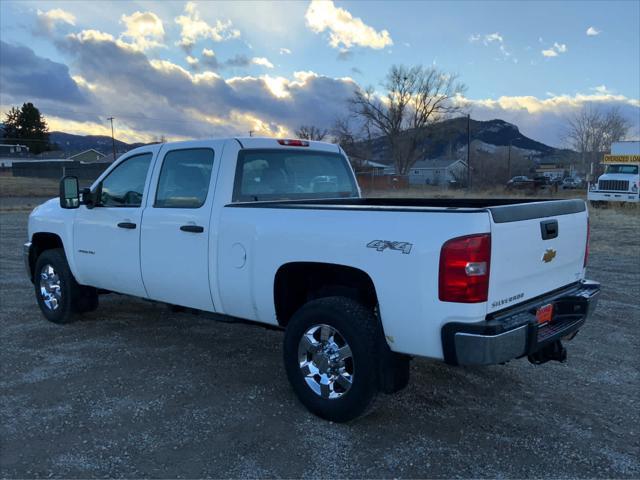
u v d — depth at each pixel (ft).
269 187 16.17
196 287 15.28
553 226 12.37
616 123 223.92
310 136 220.02
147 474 10.53
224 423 12.61
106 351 17.60
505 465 10.90
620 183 89.25
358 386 11.96
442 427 12.50
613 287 26.99
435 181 234.99
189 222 15.20
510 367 16.30
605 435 12.16
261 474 10.55
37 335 19.29
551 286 12.80
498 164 264.93
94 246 18.49
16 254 38.42
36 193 126.52
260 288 13.65
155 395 14.15
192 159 15.75
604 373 15.85
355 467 10.80
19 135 371.97
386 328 11.45
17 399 13.87
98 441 11.78
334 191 18.56
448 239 10.48
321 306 12.48
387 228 11.32
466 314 10.43
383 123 218.79
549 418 12.98
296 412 13.20
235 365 16.38
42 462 10.94
